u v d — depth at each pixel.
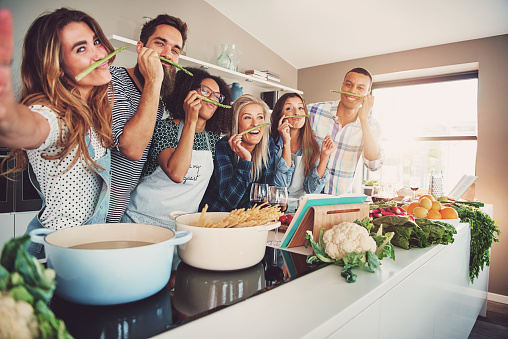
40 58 1.16
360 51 4.07
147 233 0.77
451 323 1.66
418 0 3.01
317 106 3.04
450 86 4.08
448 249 1.51
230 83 3.45
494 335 2.65
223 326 0.57
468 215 2.23
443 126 4.15
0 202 2.04
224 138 2.38
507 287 3.50
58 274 0.59
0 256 0.42
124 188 1.75
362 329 0.76
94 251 0.57
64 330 0.40
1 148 2.01
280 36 3.83
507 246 3.48
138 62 1.69
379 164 3.29
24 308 0.39
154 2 2.73
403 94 4.40
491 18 3.15
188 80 2.17
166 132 2.03
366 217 1.22
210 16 3.27
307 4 3.21
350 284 0.83
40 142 0.87
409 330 1.08
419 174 4.34
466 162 4.02
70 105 1.17
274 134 2.73
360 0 3.09
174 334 0.53
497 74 3.48
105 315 0.58
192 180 2.14
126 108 1.71
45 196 1.17
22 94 1.20
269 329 0.57
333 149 3.01
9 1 1.94
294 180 2.91
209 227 0.89
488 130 3.54
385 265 1.01
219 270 0.85
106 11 2.42
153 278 0.63
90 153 1.23
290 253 1.09
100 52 1.44
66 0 2.19
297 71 4.68
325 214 1.11
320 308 0.67
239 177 2.43
